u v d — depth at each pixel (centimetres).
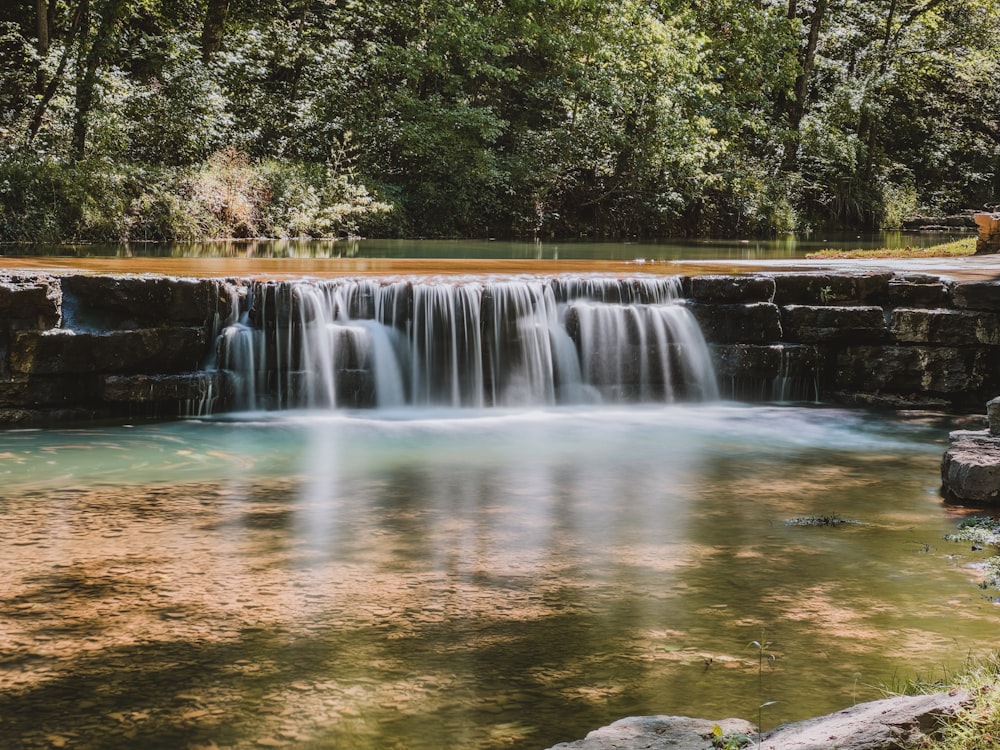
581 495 754
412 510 700
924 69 4022
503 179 2766
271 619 485
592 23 2953
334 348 1094
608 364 1165
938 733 317
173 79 2325
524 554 600
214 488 753
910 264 1518
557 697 405
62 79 2186
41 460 836
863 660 444
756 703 399
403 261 1442
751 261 1591
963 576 568
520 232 2834
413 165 2781
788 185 3475
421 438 966
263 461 852
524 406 1145
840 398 1193
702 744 326
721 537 645
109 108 2225
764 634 475
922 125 4288
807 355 1191
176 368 1041
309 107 2622
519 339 1140
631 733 339
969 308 1163
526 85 3072
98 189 2023
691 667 435
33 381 980
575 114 3022
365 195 2491
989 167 4372
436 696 404
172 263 1312
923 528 671
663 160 2997
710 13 3438
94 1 2411
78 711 388
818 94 3966
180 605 501
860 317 1191
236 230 2250
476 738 370
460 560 586
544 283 1158
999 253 1755
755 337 1188
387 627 477
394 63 2705
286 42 2667
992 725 313
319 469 825
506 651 451
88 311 1013
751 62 3431
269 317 1077
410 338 1116
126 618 482
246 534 630
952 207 4219
